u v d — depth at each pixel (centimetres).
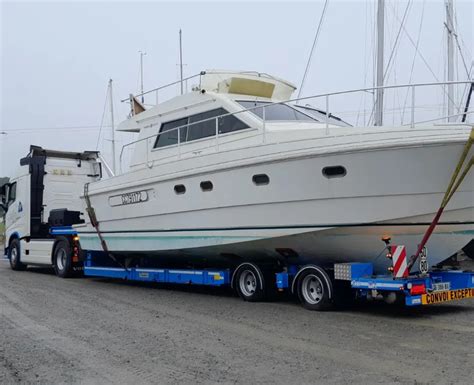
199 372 472
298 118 891
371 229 713
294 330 637
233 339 595
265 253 854
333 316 724
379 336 600
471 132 616
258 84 986
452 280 743
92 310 805
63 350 560
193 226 898
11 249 1529
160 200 955
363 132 695
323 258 804
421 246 699
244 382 441
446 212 686
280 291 862
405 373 456
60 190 1469
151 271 1048
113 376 467
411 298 679
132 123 1091
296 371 468
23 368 496
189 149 940
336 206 721
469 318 709
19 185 1486
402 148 656
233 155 811
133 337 614
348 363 490
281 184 758
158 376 464
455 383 427
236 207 822
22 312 789
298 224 756
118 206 1064
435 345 554
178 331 643
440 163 653
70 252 1272
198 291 1027
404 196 681
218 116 868
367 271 738
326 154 703
